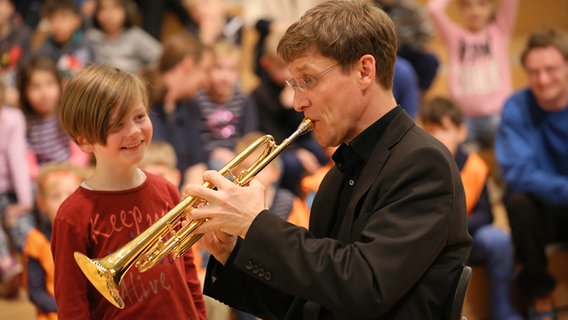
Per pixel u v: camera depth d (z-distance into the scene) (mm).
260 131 8141
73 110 3414
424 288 3131
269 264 3033
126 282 3451
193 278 3762
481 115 9273
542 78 6895
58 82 7879
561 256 7191
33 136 7879
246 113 8125
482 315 7027
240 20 10164
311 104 3211
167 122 7445
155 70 7617
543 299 6820
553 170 7078
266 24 9172
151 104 7328
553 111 7047
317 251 3000
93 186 3504
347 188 3398
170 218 3207
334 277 2949
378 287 2922
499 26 9430
